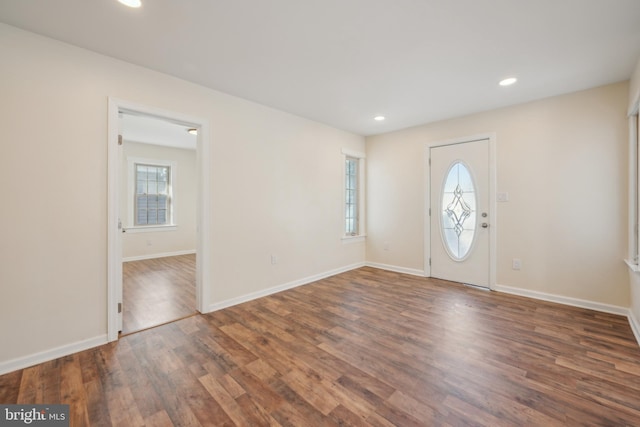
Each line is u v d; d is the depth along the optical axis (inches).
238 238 124.9
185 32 78.3
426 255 166.1
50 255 80.4
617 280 111.3
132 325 102.6
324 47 86.4
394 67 98.5
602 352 82.6
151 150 230.5
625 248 109.5
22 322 76.5
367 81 109.1
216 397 64.7
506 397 64.1
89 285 86.5
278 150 140.9
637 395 64.2
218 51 88.1
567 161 121.0
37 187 78.5
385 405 61.9
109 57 90.1
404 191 175.6
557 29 77.3
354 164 194.5
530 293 130.8
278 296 134.6
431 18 72.8
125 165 218.4
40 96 78.8
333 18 72.9
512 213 135.1
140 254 224.4
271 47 86.2
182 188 247.6
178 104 105.7
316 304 123.6
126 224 219.3
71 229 83.6
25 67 76.7
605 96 112.5
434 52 89.3
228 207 121.3
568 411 59.6
